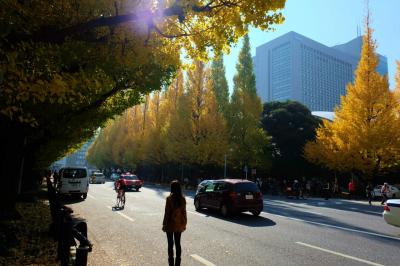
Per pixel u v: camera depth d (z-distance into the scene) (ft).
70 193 64.85
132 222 37.45
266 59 469.57
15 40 16.83
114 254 23.03
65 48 22.20
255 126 122.01
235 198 42.06
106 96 37.35
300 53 437.17
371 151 97.96
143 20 21.08
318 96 446.19
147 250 24.32
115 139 240.73
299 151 131.64
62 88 15.96
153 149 159.12
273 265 20.47
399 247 25.79
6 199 33.99
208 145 119.55
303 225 36.37
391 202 32.32
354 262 21.20
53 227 26.81
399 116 102.58
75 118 43.91
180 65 30.71
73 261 20.12
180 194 19.85
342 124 105.50
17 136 34.27
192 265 20.48
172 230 19.21
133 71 32.89
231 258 22.09
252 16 20.70
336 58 477.36
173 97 154.30
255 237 29.25
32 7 20.74
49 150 73.10
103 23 18.62
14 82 16.16
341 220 41.57
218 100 140.36
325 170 135.74
